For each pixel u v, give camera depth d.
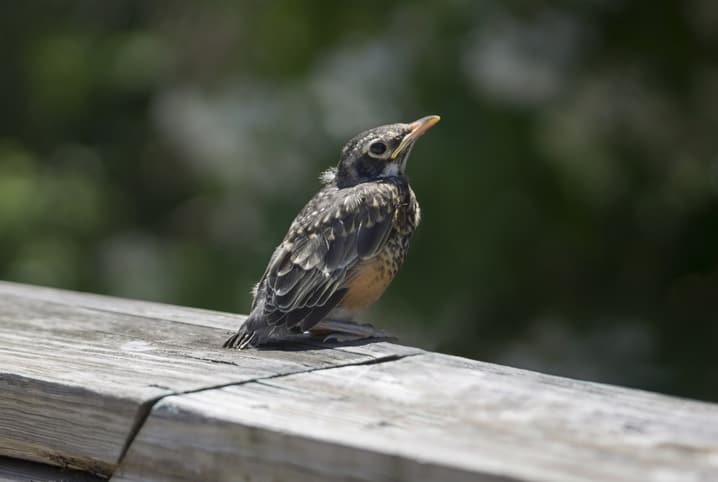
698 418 4.23
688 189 13.98
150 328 6.01
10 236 15.83
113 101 18.80
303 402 4.41
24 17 19.41
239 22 15.86
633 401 4.44
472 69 13.07
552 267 13.41
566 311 13.80
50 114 18.86
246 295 14.02
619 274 13.98
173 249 15.85
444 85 12.97
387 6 13.82
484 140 12.66
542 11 13.66
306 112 13.53
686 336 14.05
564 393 4.55
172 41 18.19
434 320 12.59
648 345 13.96
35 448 4.76
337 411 4.29
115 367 4.99
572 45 13.80
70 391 4.63
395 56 13.39
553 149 12.88
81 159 18.72
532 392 4.56
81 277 15.85
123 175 18.80
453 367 4.99
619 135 13.54
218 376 4.81
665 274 14.12
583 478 3.62
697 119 14.00
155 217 18.56
